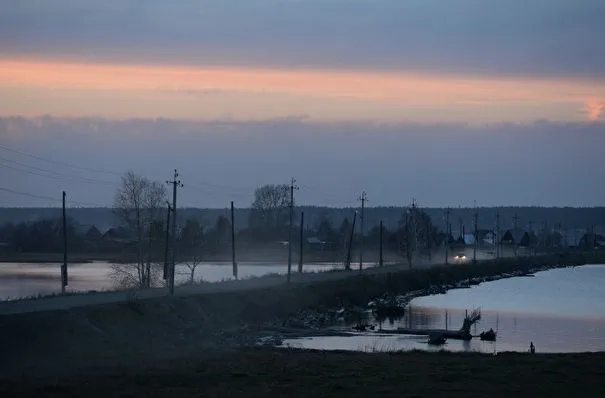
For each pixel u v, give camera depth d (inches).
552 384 1371.8
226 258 6643.7
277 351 1931.6
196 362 1615.4
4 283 3754.9
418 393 1272.1
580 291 4382.4
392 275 4448.8
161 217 4116.6
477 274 5629.9
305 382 1366.9
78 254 6486.2
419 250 7032.5
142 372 1448.1
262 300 2997.0
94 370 1483.8
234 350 1926.7
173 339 2117.4
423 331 2536.9
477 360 1707.7
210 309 2650.1
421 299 3885.3
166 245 3380.9
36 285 3617.1
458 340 2416.3
